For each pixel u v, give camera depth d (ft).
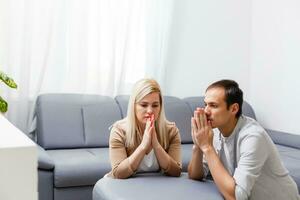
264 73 13.24
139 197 4.94
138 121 6.27
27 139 2.43
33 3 10.73
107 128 10.71
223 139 5.58
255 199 5.45
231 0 13.51
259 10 13.46
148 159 6.21
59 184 8.25
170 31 12.50
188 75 13.11
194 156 5.88
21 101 10.83
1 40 10.51
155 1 12.16
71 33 11.25
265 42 13.17
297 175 8.36
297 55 11.78
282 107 12.42
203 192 5.21
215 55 13.44
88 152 9.68
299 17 11.68
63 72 11.33
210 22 13.26
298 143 10.82
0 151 2.21
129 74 12.07
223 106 5.34
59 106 10.52
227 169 5.58
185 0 12.84
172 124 6.72
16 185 2.26
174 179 5.85
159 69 12.42
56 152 9.56
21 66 10.72
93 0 11.39
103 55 11.69
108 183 5.57
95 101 11.10
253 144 5.10
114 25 11.63
